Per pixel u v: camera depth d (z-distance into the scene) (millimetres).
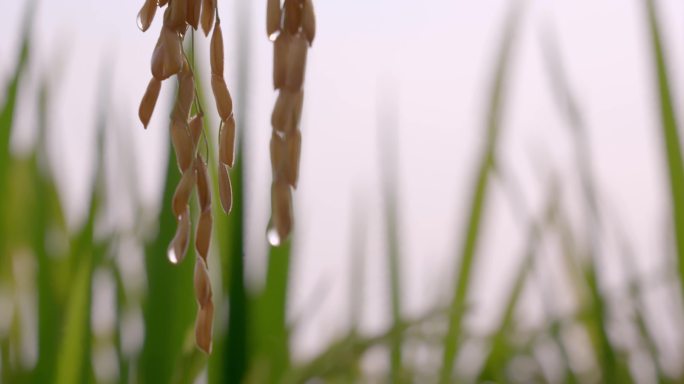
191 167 301
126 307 659
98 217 679
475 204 695
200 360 569
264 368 610
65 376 604
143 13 299
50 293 627
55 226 740
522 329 792
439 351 710
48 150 722
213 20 302
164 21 298
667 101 625
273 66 276
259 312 629
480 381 739
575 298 843
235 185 569
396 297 728
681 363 698
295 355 652
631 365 759
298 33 277
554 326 759
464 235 692
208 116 585
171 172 576
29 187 756
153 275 583
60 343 608
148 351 582
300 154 275
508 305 774
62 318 617
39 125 723
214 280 585
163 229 578
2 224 712
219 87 300
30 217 708
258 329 625
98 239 655
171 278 581
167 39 298
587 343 817
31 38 692
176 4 297
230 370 564
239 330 565
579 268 807
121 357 624
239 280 563
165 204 576
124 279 677
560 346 765
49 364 607
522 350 763
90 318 612
